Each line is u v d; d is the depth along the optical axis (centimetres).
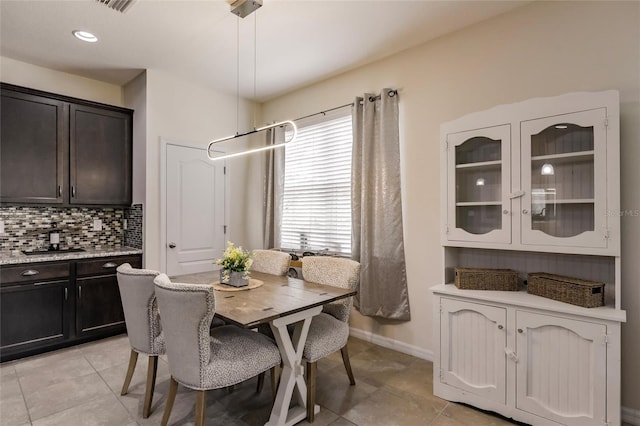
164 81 372
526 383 202
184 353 176
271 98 449
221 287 243
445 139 250
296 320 203
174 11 255
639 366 206
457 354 230
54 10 253
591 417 182
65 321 318
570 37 232
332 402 231
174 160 381
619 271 187
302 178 413
